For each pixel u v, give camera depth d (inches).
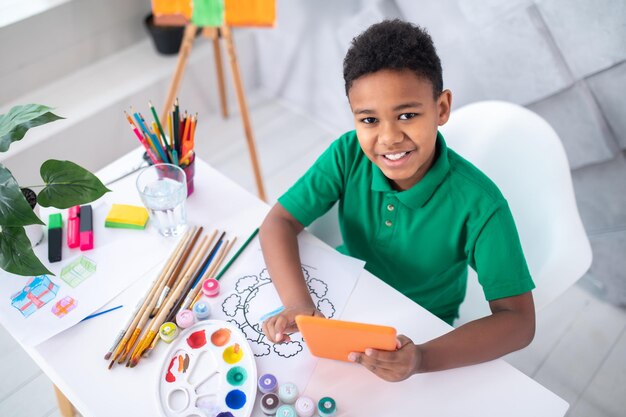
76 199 31.9
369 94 29.3
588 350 60.4
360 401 29.1
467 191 34.5
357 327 25.6
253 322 32.5
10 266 30.8
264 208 39.5
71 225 37.2
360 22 72.5
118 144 76.7
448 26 64.4
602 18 52.3
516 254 33.8
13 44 66.6
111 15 75.5
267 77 92.0
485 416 28.6
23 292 33.6
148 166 39.4
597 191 61.0
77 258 35.6
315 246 37.3
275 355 31.0
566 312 63.7
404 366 28.7
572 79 57.3
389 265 39.9
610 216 61.1
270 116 89.7
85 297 33.5
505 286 33.3
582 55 55.3
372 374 30.2
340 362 30.7
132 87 74.8
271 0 62.4
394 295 34.2
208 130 86.4
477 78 65.3
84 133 71.2
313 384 29.7
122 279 34.5
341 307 33.4
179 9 64.2
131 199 39.7
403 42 28.7
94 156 74.5
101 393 29.1
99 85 74.6
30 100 71.2
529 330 32.5
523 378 30.3
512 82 62.4
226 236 37.4
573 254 37.2
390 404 29.0
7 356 57.6
